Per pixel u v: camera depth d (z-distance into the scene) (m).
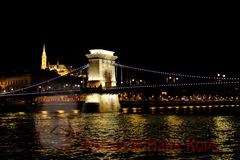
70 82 178.25
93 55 113.44
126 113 107.38
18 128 63.12
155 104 124.94
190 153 38.53
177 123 70.69
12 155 38.25
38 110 134.62
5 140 48.19
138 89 105.88
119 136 51.53
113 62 119.75
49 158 36.94
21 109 136.25
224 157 36.69
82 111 113.75
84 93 113.12
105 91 109.75
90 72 114.38
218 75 122.00
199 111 123.06
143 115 97.31
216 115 96.88
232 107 142.62
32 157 37.34
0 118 90.31
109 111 113.31
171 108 141.88
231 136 50.62
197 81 113.62
